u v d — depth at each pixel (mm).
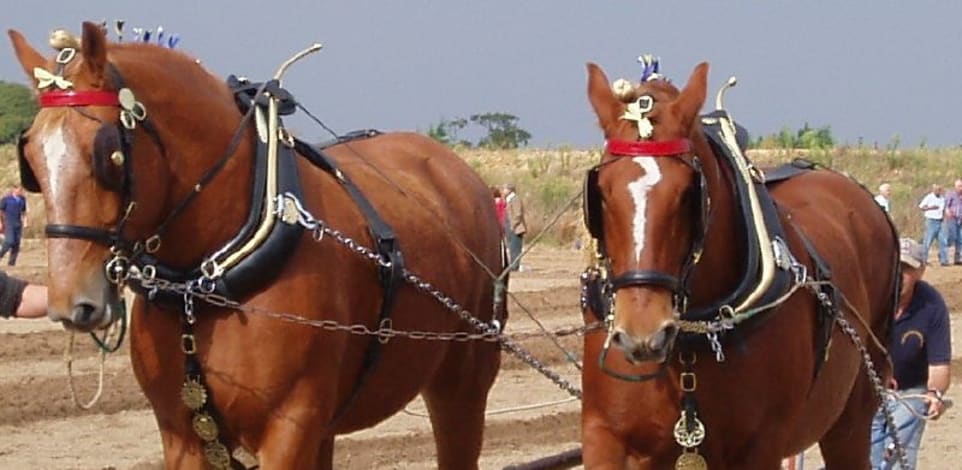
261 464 7781
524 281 30078
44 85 7043
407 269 8906
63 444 13867
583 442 8016
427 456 13773
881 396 9195
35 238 39875
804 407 8430
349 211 8461
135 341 7918
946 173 52312
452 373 9867
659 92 7477
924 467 13664
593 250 7453
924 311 10984
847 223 9680
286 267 7809
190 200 7629
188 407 7816
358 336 8406
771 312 7781
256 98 8102
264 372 7688
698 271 7586
